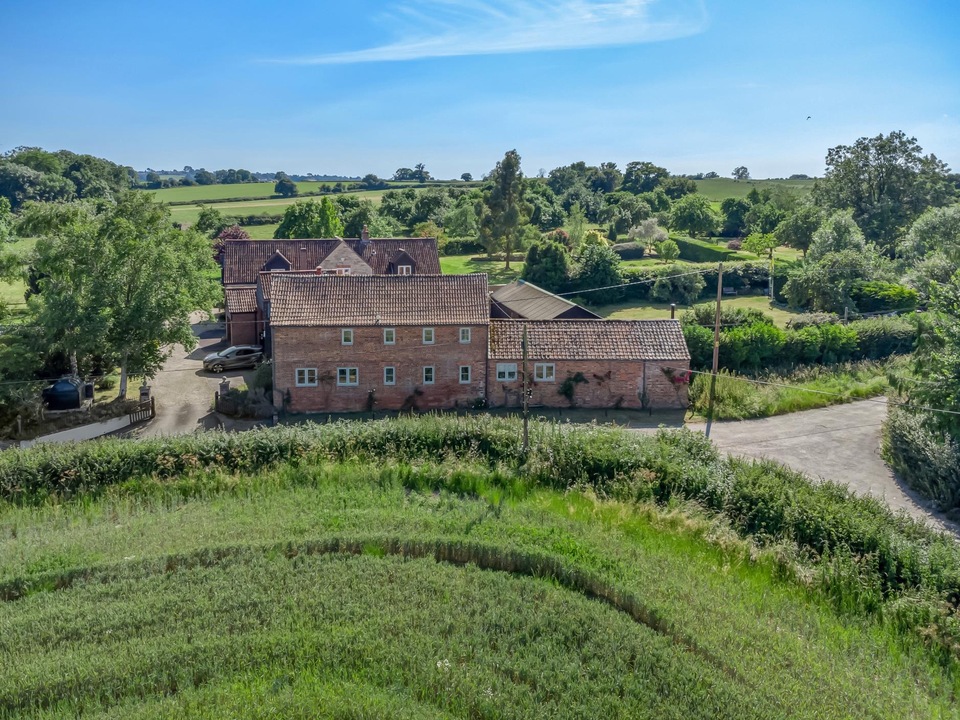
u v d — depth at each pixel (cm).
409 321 4219
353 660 1617
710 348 4691
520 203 10294
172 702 1455
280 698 1467
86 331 3969
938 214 7662
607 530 2406
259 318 5828
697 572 2116
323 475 2861
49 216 4425
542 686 1533
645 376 4288
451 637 1706
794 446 3641
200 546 2173
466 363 4294
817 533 2292
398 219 13662
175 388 4747
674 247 9731
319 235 10044
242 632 1723
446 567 2067
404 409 4309
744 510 2514
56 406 4162
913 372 3150
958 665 1722
